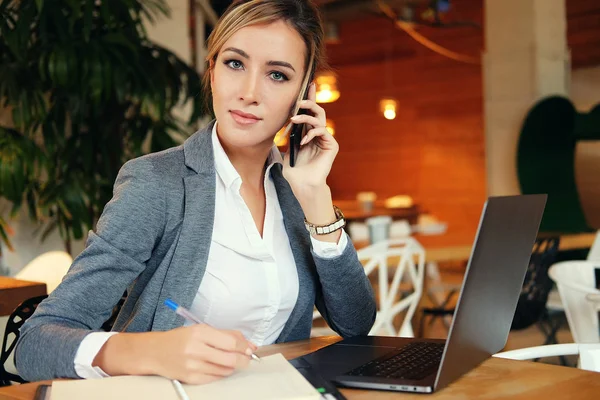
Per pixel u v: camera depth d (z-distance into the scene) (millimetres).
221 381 1090
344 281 1522
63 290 1278
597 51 8328
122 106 3479
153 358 1097
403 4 9492
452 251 3990
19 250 3574
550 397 1080
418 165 10516
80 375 1143
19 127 3293
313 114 1527
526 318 3824
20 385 1133
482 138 9758
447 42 10023
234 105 1433
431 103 10312
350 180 11398
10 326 1983
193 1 6676
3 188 3129
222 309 1461
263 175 1614
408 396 1082
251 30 1411
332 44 11320
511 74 6859
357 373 1161
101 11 3238
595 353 1628
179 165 1480
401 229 5344
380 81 10891
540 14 6715
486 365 1277
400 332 3713
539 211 1341
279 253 1553
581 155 7953
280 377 1110
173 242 1425
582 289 2865
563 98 6453
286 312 1556
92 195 3328
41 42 3289
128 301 1466
